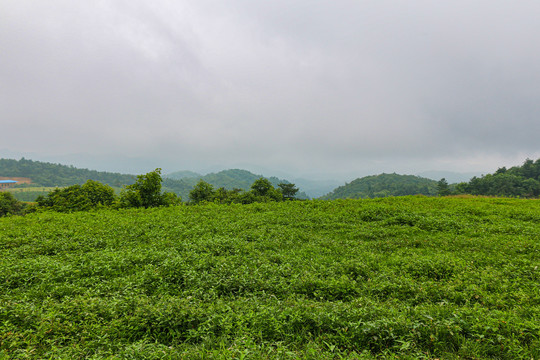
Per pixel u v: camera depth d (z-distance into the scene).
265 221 16.41
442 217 16.31
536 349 4.59
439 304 6.21
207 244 11.15
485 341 4.89
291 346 5.00
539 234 12.16
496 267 8.66
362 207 19.98
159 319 5.41
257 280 7.57
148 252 10.03
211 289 7.09
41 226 15.34
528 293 6.73
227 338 5.05
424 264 8.81
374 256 10.05
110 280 7.81
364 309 5.61
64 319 5.47
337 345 4.97
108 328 5.14
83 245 11.48
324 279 7.89
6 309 5.68
